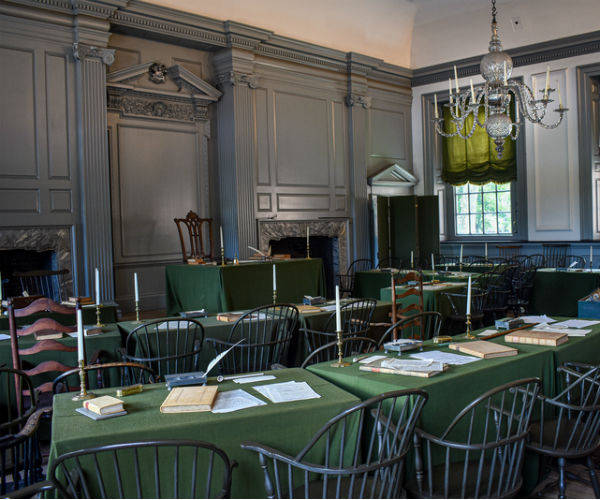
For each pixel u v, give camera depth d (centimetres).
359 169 1098
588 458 281
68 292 733
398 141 1193
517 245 1077
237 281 659
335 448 251
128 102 816
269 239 952
